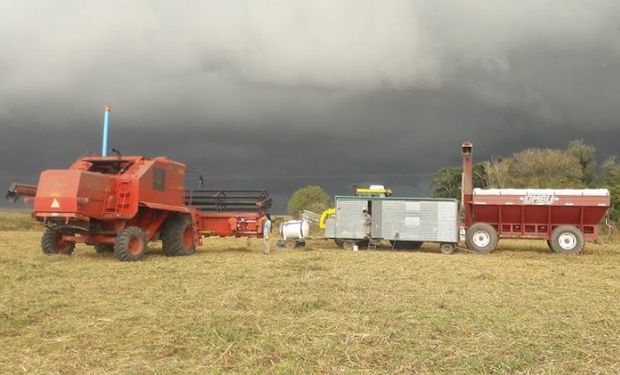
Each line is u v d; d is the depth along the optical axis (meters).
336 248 23.36
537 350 5.99
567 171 53.12
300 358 5.61
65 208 14.54
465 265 15.54
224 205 19.52
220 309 8.03
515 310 8.24
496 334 6.62
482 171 54.56
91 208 15.05
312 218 25.64
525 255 21.20
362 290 10.02
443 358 5.63
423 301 8.85
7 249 19.14
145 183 16.20
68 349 5.98
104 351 5.90
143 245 15.92
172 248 17.59
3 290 9.77
